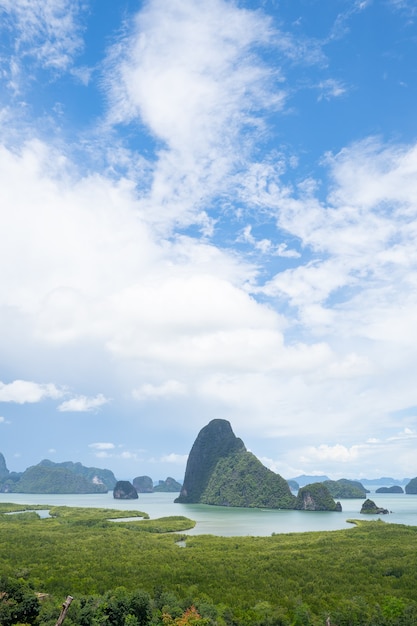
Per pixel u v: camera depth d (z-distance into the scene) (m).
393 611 89.88
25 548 153.62
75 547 156.75
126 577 114.31
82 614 85.12
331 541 171.00
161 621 86.06
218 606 91.12
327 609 91.12
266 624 84.25
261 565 126.75
